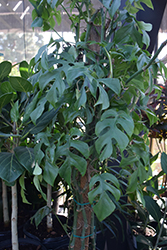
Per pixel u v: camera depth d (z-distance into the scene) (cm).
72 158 55
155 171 183
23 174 65
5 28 151
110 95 62
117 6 53
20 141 74
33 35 153
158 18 123
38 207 129
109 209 51
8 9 149
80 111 61
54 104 55
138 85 60
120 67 64
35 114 58
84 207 70
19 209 132
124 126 52
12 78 60
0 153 64
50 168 57
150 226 111
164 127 112
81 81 63
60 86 55
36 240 98
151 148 176
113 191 53
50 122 73
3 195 111
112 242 119
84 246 72
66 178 55
